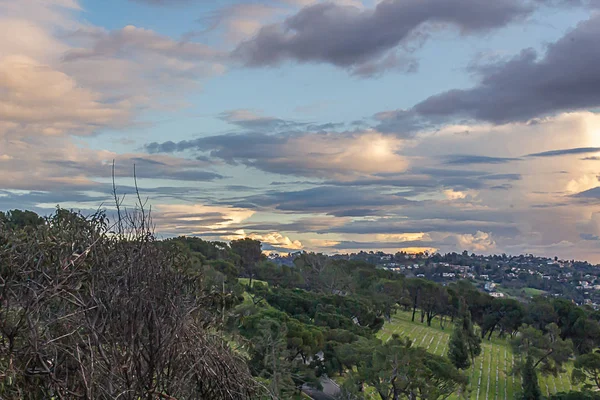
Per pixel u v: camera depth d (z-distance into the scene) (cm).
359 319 4188
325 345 2717
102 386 400
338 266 7588
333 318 3388
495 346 5650
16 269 413
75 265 436
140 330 414
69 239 449
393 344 2623
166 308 431
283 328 1752
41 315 427
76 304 414
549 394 4072
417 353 2525
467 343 4725
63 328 429
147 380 415
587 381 4381
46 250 438
